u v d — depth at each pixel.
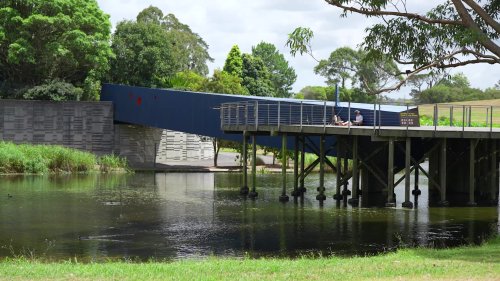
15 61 56.62
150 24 69.62
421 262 14.95
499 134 30.25
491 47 16.38
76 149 56.75
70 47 58.72
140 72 67.31
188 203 32.47
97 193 36.50
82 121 57.50
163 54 68.44
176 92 50.84
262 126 34.84
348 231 24.03
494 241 20.00
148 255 19.78
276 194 36.91
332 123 34.09
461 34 16.84
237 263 15.54
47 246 21.28
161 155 61.72
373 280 12.65
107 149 58.06
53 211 29.25
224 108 39.41
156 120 53.09
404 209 29.84
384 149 35.34
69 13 58.75
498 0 19.31
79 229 24.59
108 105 57.84
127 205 31.55
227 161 63.75
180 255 19.75
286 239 22.48
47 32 58.16
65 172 49.94
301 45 17.11
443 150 30.73
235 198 34.78
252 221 26.53
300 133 34.09
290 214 28.48
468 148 35.41
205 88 75.25
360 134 30.16
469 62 17.00
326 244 21.55
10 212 28.84
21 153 48.50
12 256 19.56
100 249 20.78
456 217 27.31
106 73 66.12
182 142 63.50
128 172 51.94
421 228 24.58
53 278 13.27
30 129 56.66
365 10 17.14
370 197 34.53
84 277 13.37
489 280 12.42
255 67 98.06
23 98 57.69
